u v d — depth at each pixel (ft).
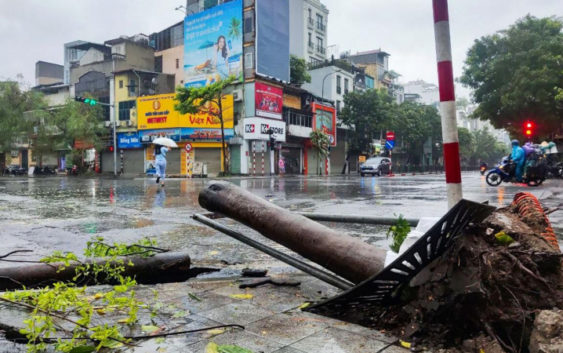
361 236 16.39
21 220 21.35
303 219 7.65
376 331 6.10
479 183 53.06
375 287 6.11
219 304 7.46
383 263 6.52
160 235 16.98
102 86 120.67
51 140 117.80
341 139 143.02
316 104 123.85
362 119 135.85
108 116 119.14
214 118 104.17
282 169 112.78
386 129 152.15
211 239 16.11
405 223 7.29
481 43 90.53
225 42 106.22
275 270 11.30
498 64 85.51
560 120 82.64
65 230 18.17
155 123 106.22
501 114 90.74
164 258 10.38
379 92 158.61
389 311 6.46
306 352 5.40
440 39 8.70
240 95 103.76
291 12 144.36
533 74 79.36
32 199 33.91
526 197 7.35
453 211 5.15
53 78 183.93
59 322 6.34
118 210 25.93
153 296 7.97
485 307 5.26
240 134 104.12
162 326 6.32
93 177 98.84
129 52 124.16
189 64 112.98
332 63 141.69
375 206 27.14
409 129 161.07
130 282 6.65
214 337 5.88
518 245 5.66
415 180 70.90
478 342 5.25
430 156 197.98
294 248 7.57
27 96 118.11
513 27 88.02
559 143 84.23
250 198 8.23
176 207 27.66
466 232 5.65
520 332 5.10
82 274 9.26
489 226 5.86
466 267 5.38
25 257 12.87
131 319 6.33
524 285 5.28
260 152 105.60
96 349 5.31
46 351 5.44
